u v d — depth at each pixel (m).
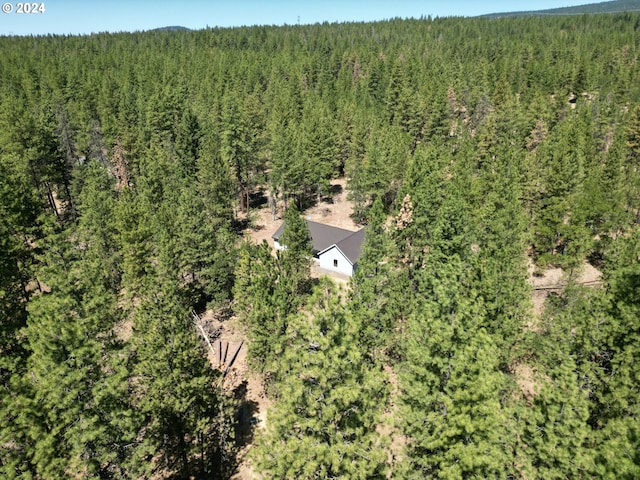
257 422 29.86
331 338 16.59
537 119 89.56
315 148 70.12
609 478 15.53
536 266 47.59
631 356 19.95
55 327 18.50
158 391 21.83
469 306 21.84
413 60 133.88
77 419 18.52
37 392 17.88
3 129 58.78
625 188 49.56
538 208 49.62
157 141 74.44
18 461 17.27
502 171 50.94
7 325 28.41
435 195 42.69
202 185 54.84
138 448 20.31
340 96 110.69
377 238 33.34
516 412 20.02
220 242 41.19
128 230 39.91
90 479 17.84
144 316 23.61
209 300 43.81
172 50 163.00
